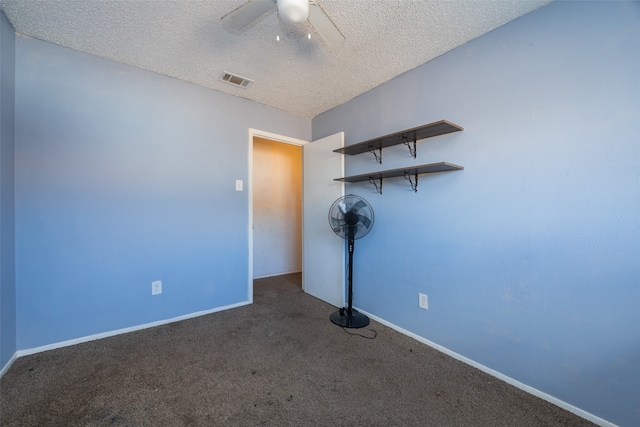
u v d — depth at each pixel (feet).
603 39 4.29
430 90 6.74
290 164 14.33
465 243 6.01
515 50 5.24
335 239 9.43
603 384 4.28
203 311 8.48
